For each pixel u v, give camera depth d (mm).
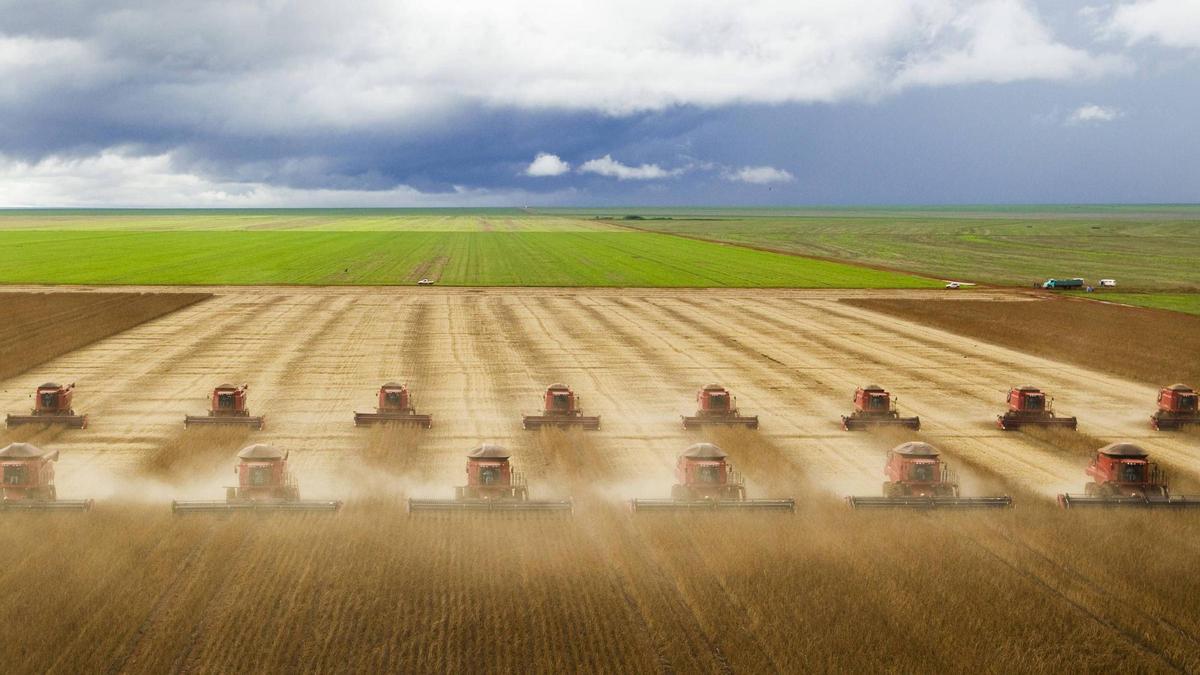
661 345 76750
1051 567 29828
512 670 22969
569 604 26594
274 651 23641
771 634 24906
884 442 47594
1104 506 35750
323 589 27172
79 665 22781
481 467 34531
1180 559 30578
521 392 58281
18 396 55438
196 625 24984
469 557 29656
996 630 25391
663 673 22984
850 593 27453
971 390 61094
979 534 32688
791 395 58625
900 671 23234
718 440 46906
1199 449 47531
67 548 29719
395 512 33750
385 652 23688
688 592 27281
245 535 31125
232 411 49406
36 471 34594
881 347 77312
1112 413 55531
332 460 42781
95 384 58906
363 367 65688
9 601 25969
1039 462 44688
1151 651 24594
